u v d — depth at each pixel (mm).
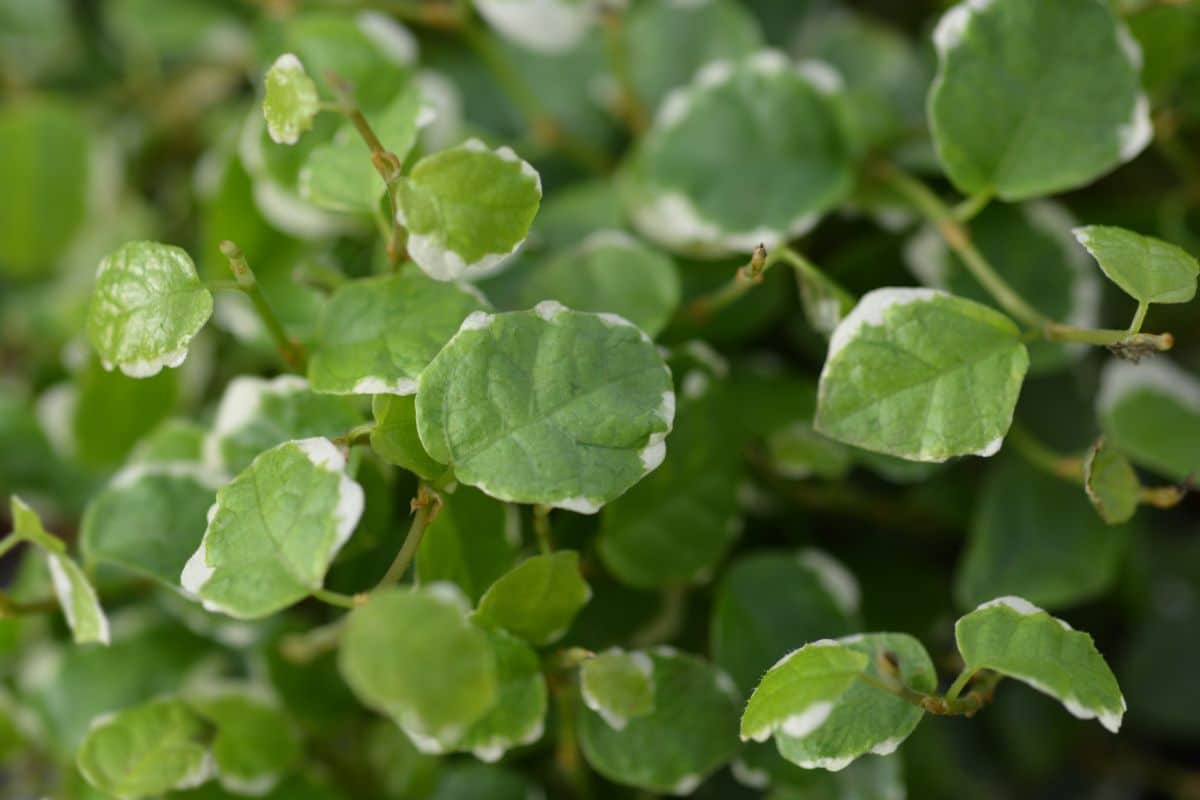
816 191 394
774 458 389
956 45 372
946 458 346
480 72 440
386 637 320
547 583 347
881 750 340
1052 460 389
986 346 349
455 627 321
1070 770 429
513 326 344
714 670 362
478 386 342
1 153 451
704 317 384
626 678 354
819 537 413
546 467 340
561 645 374
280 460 341
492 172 341
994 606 341
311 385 353
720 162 398
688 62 423
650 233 398
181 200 472
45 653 403
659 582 374
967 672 339
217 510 340
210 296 347
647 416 342
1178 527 432
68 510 420
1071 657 339
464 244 342
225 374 425
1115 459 356
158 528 368
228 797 377
